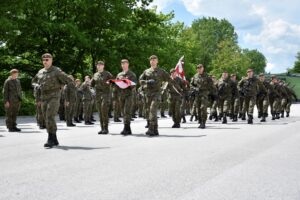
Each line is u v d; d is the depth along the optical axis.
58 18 33.59
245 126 15.40
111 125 16.11
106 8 34.06
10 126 13.55
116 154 8.00
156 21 38.47
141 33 38.62
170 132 12.75
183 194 4.93
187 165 6.80
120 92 12.03
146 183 5.50
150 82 11.59
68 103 15.98
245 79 17.77
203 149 8.70
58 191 5.07
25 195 4.89
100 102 12.26
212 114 19.03
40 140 10.77
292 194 4.98
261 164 6.94
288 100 23.27
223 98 18.48
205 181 5.63
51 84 9.24
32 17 29.80
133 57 36.38
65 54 33.66
